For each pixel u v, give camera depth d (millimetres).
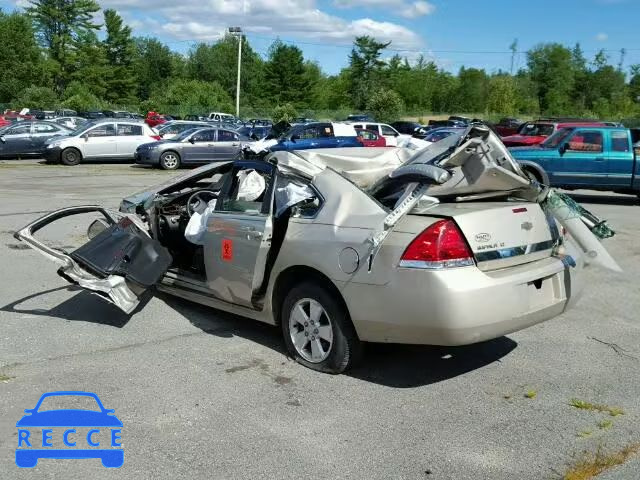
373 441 3629
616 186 14273
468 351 5070
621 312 6227
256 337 5297
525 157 14594
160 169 22031
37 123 24703
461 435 3713
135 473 3285
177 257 6152
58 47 80188
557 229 4703
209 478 3246
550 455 3512
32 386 4293
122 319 5734
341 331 4383
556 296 4492
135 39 102000
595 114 78438
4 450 3488
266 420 3857
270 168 4938
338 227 4320
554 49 89750
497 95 79312
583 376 4613
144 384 4352
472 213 4062
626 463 3441
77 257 5430
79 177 18625
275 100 83500
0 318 5719
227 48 105812
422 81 92625
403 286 3953
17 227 10133
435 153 4203
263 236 4656
